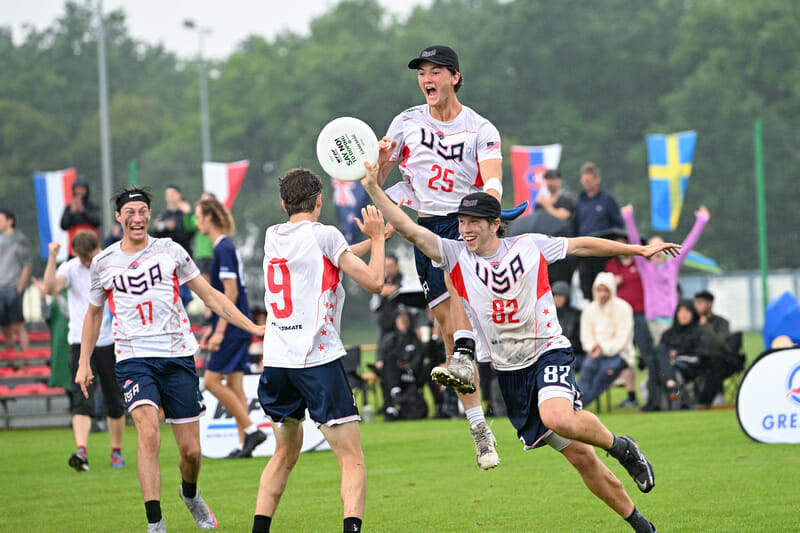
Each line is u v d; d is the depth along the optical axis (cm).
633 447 1423
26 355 4131
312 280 1427
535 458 2389
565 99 12700
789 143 10306
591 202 3678
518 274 1407
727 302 9019
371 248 1448
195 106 14625
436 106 1633
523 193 4894
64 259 4428
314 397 1415
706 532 1526
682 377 3369
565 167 10419
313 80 12725
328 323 1432
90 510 1880
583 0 13125
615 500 1441
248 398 2630
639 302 3431
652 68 12656
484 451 1552
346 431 1425
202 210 2394
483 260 1419
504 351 1443
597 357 3325
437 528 1627
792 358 2433
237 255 2414
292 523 1705
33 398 3694
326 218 10175
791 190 9812
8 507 1919
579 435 1368
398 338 3522
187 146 13088
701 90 11569
